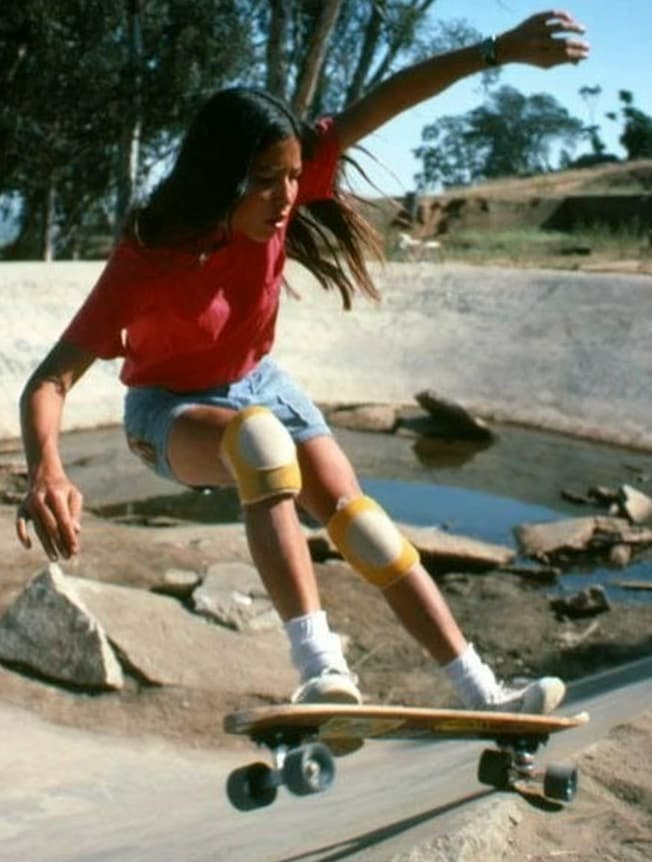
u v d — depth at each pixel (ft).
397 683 32.12
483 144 219.41
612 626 37.63
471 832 9.22
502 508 53.16
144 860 11.03
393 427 67.46
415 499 54.08
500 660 35.40
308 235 10.80
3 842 17.24
